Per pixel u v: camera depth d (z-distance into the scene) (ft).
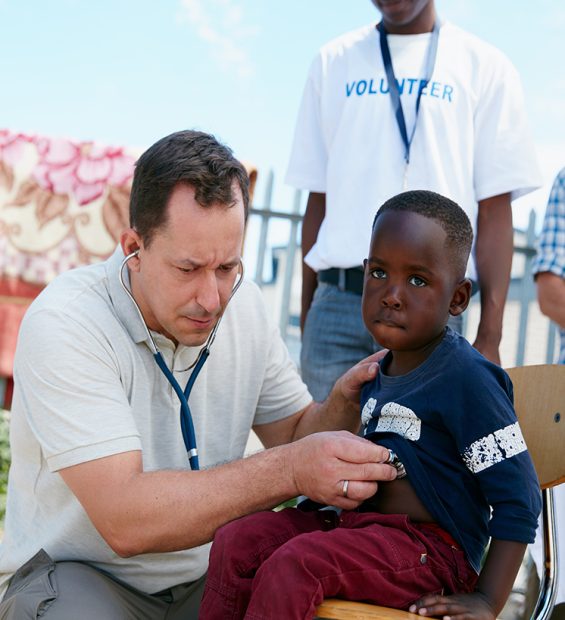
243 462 6.08
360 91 10.07
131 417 6.34
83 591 6.19
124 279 6.66
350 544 5.40
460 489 5.79
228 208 6.08
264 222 19.49
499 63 10.00
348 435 5.93
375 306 6.01
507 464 5.63
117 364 6.48
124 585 6.72
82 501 6.12
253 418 7.76
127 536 6.02
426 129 9.70
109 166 14.52
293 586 5.20
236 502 5.96
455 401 5.76
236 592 5.68
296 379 7.84
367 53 10.19
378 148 9.82
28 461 6.67
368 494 5.71
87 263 14.35
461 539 5.73
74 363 6.27
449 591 5.61
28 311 6.66
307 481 5.83
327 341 9.96
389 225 5.97
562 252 10.39
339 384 6.98
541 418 7.14
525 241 20.53
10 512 6.95
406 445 5.85
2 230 14.29
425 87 9.80
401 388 6.08
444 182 9.69
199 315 6.25
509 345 28.37
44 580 6.17
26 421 6.49
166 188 6.04
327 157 10.64
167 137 6.33
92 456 6.07
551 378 7.14
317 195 10.97
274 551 5.62
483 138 9.94
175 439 6.81
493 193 9.87
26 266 14.26
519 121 9.96
